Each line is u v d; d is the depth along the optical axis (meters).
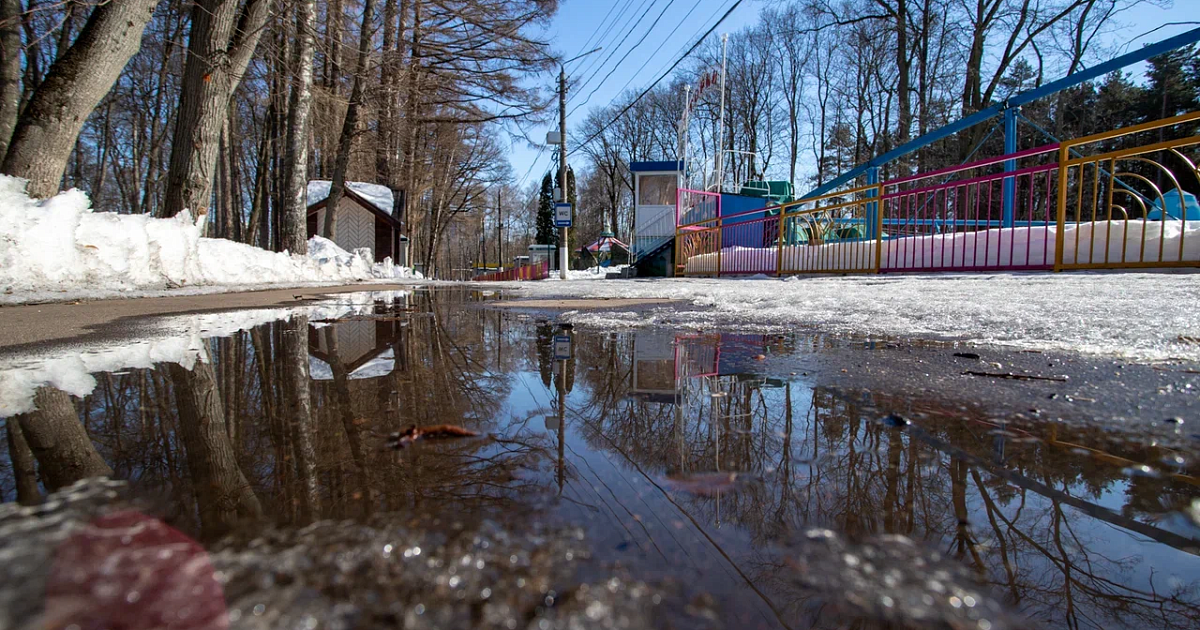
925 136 10.95
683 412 1.17
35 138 5.28
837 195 9.00
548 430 1.04
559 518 0.63
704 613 0.44
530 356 1.99
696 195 18.72
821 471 0.81
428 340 2.45
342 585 0.46
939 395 1.25
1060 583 0.52
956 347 1.88
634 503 0.68
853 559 0.55
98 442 0.93
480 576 0.49
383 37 17.28
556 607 0.44
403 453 0.89
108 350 2.04
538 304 4.68
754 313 3.29
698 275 14.54
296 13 11.28
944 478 0.78
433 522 0.61
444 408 1.22
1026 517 0.66
